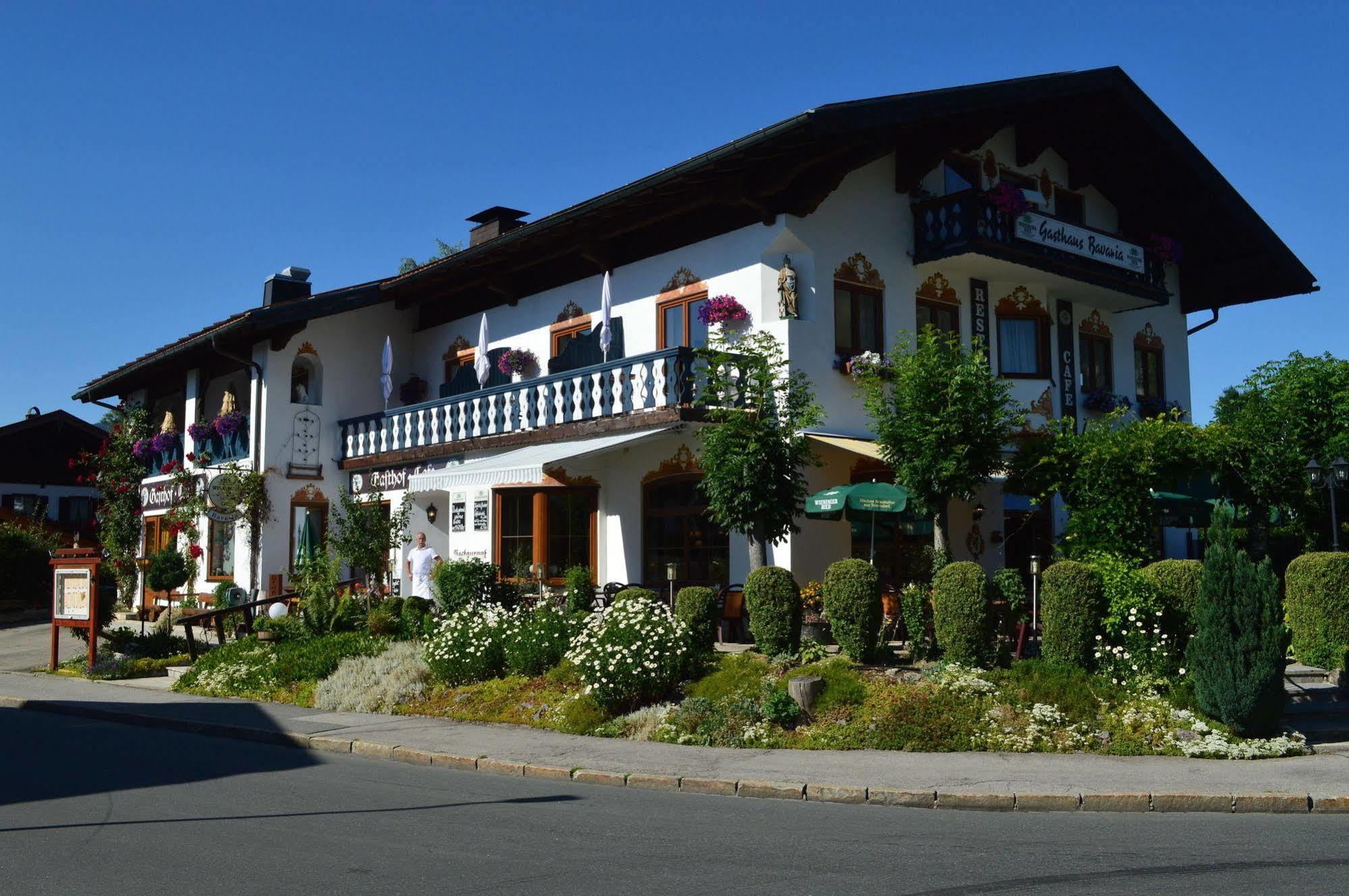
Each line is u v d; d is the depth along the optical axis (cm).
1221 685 1145
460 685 1496
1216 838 803
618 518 1994
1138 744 1120
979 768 1042
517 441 2064
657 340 2017
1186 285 2605
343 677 1569
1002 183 1980
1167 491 1659
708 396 1597
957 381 1532
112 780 1028
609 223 2073
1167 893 643
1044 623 1295
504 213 2661
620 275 2108
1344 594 1434
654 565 1928
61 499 4062
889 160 1989
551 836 796
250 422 2456
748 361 1570
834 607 1336
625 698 1291
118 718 1461
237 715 1420
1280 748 1119
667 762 1080
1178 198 2397
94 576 1911
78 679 1853
